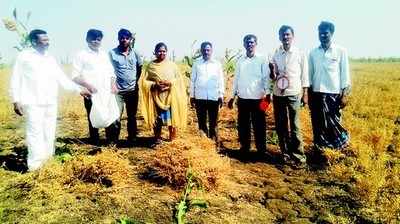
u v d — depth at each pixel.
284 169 6.74
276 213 5.15
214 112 7.63
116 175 5.74
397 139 8.38
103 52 7.06
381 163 6.64
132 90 7.55
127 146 7.70
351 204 5.44
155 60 7.46
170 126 7.50
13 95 5.84
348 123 9.48
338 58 6.96
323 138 7.30
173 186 5.68
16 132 9.13
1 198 5.21
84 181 5.70
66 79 6.39
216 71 7.50
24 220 4.66
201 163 5.71
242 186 5.95
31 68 5.88
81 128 9.66
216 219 4.87
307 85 6.78
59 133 8.96
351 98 13.48
